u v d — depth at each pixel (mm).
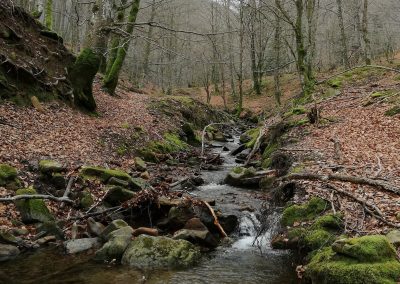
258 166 15719
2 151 10438
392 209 7367
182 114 25734
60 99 16438
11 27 16172
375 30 46812
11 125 12258
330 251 6137
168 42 40062
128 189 10609
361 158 11094
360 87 22219
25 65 15445
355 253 5570
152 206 9672
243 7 31922
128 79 42000
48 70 16875
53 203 9234
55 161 10766
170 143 18781
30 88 15094
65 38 43344
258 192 12234
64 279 6434
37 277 6461
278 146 15578
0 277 6355
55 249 7668
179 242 7684
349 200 8219
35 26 18141
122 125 17219
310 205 8438
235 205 10664
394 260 5465
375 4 52781
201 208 9367
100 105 20016
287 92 38031
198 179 13461
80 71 17469
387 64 34188
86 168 10695
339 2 32688
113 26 17672
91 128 15453
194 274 6867
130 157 14883
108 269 6918
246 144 19969
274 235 8625
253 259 7672
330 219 7473
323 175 9539
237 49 44375
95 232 8391
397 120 14078
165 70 47344
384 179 8867
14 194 8734
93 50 17547
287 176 10562
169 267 7125
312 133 15211
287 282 6496
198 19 54000
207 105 30391
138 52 41219
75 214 9109
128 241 7812
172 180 13023
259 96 40594
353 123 15180
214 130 27188
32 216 8297
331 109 18359
